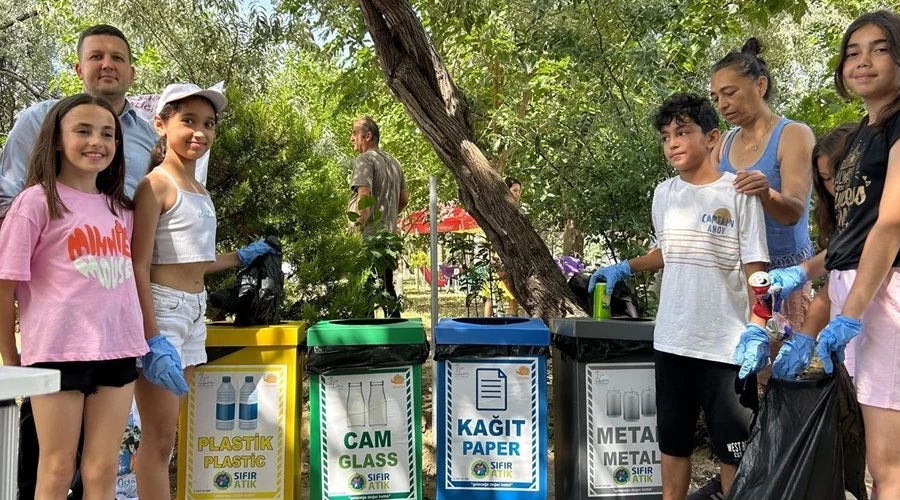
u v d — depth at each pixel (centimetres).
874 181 246
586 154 578
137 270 283
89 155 255
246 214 499
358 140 639
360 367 337
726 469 292
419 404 344
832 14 1040
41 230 249
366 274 520
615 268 361
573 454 340
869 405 245
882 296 242
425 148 1126
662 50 563
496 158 805
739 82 325
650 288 530
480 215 507
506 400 337
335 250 505
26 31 1226
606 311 355
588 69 583
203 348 319
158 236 295
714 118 299
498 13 867
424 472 445
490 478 338
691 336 288
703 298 287
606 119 571
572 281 394
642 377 337
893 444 241
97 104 259
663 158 512
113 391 260
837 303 263
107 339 255
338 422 337
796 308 326
